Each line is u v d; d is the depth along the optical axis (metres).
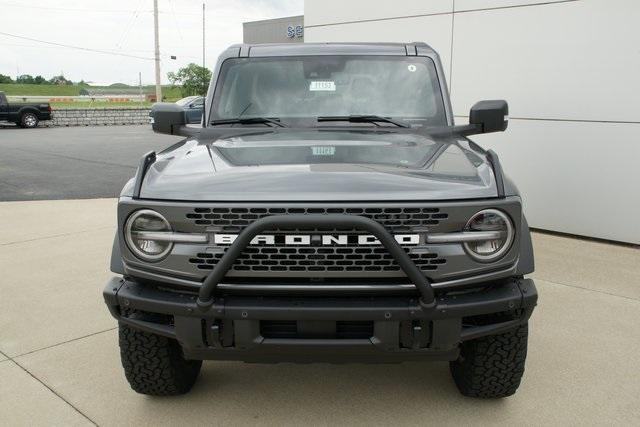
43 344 4.10
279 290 2.58
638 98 6.16
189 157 3.05
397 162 2.90
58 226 7.59
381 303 2.57
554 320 4.42
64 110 31.47
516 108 7.06
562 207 6.88
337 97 3.87
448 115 3.83
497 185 2.66
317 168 2.77
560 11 6.55
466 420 3.13
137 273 2.70
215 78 4.04
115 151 17.34
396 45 4.15
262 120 3.79
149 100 64.50
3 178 11.89
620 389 3.45
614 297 4.88
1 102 27.67
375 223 2.44
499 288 2.72
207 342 2.68
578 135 6.63
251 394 3.41
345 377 3.60
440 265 2.57
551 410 3.22
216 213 2.55
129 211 2.63
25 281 5.41
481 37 7.25
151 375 3.15
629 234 6.43
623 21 6.13
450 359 2.79
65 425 3.12
